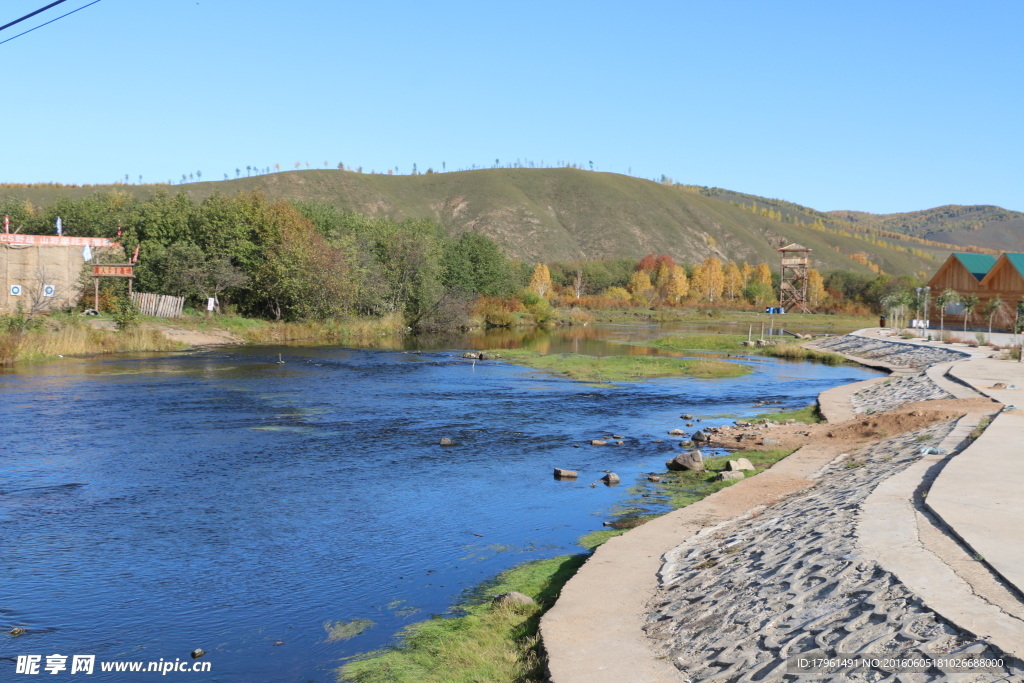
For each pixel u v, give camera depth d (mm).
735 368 36969
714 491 14547
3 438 18688
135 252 50219
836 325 81062
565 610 8406
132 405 23703
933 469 12156
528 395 27922
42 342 36062
